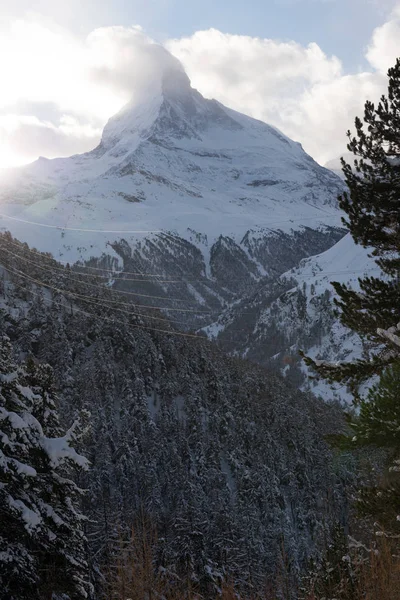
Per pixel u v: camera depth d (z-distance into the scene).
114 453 95.31
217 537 49.88
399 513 9.09
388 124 11.77
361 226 12.18
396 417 8.80
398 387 9.09
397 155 11.91
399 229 11.88
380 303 11.02
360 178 12.20
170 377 129.75
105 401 111.25
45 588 13.99
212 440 102.62
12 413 13.15
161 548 40.62
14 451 12.81
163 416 111.69
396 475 9.23
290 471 98.94
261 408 124.06
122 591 17.16
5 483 12.95
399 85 11.66
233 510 72.62
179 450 101.38
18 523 13.17
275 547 64.94
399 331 9.94
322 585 12.41
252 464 102.88
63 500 15.05
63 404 99.00
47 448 13.93
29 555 13.38
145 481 83.88
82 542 15.52
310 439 107.81
